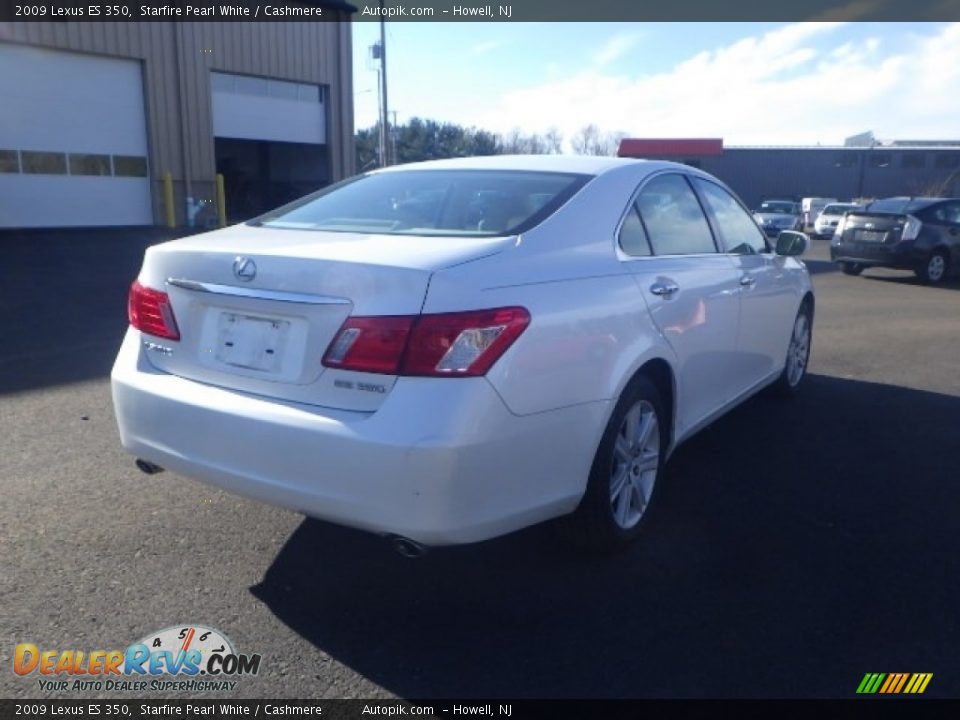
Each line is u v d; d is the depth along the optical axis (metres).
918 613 3.21
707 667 2.86
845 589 3.38
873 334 9.16
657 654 2.92
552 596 3.29
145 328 3.37
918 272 14.63
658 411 3.80
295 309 2.95
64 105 18.98
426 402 2.74
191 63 21.36
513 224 3.39
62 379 6.28
